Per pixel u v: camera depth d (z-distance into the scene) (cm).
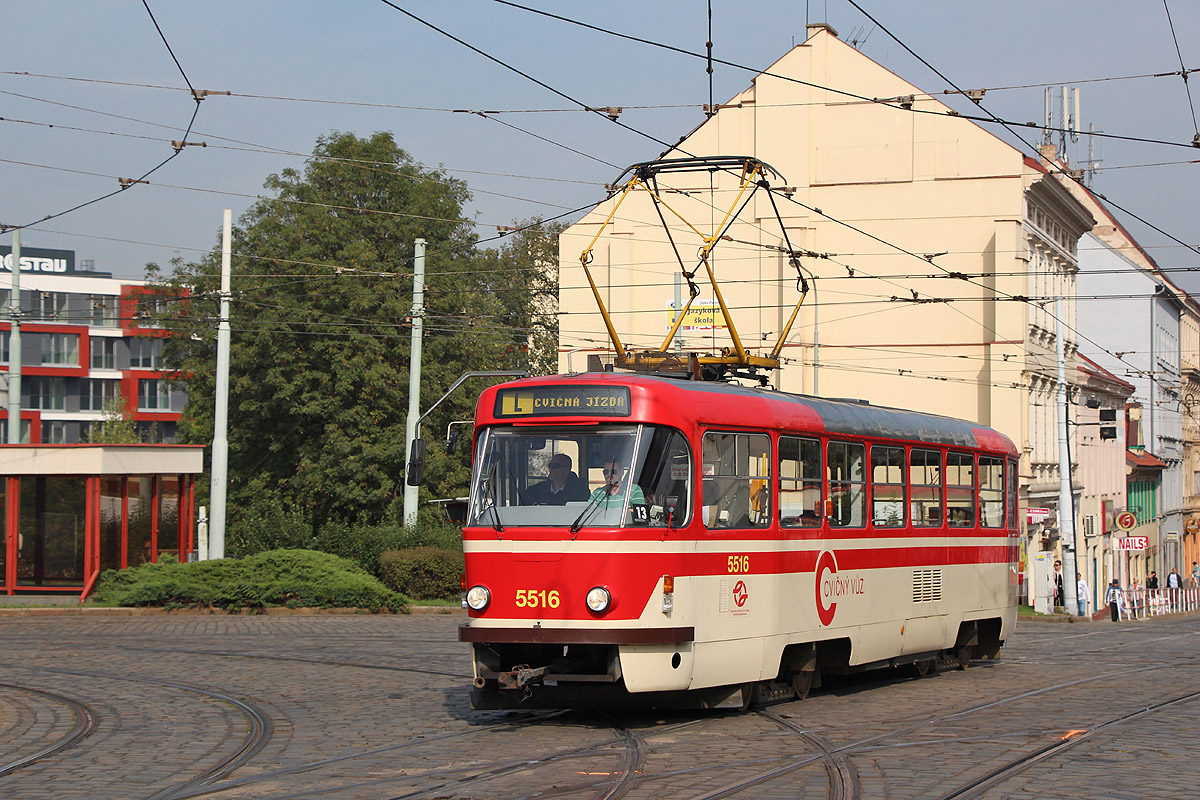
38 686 1580
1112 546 6159
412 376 3203
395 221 4294
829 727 1259
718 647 1293
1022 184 4684
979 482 1939
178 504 2970
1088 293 6800
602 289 5109
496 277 6097
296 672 1727
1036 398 4925
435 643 2119
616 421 1253
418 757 1097
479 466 1286
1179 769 1010
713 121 5006
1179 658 2173
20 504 2845
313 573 2817
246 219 4675
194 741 1191
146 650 1986
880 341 4822
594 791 936
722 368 1580
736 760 1063
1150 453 7088
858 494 1586
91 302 8800
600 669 1252
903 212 4800
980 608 1923
